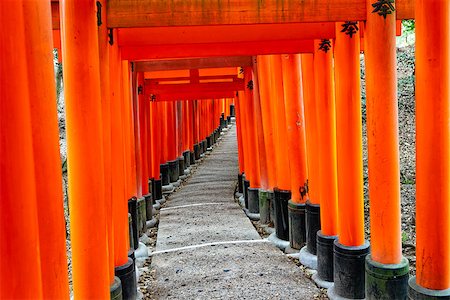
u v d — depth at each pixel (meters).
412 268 8.08
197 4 5.28
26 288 2.76
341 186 6.49
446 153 4.53
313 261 8.02
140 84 12.90
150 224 12.85
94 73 4.86
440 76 4.46
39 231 3.08
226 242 9.72
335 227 7.33
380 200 5.62
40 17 2.93
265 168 11.69
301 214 8.86
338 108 6.29
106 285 5.06
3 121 2.66
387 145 5.52
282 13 5.26
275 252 8.87
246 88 12.81
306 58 7.68
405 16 5.78
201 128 27.16
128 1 5.41
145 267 8.84
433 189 4.55
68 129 4.88
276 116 9.62
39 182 3.04
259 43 7.34
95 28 4.89
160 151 18.44
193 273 8.01
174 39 6.43
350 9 5.35
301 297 6.80
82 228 4.91
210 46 7.36
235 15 5.24
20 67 2.71
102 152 5.02
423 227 4.63
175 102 19.88
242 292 7.02
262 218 11.66
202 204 14.46
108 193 5.84
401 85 17.64
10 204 2.70
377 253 5.73
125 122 9.17
